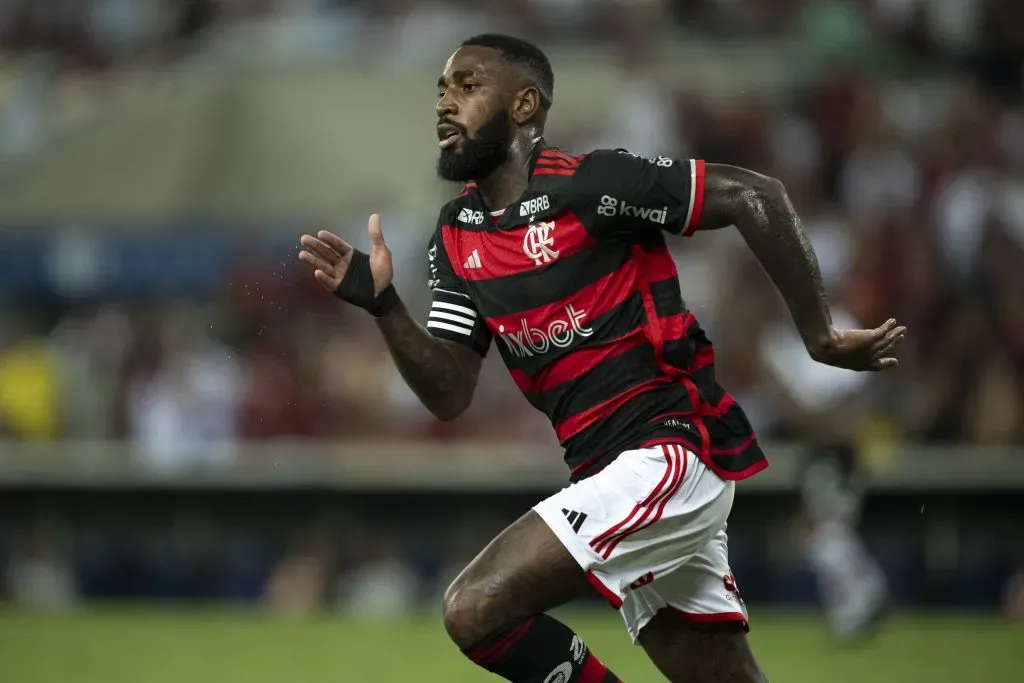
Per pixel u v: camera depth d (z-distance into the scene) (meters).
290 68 55.00
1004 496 37.56
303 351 44.31
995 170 50.62
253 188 49.12
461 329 14.30
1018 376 41.97
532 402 14.44
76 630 33.38
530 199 13.64
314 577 38.97
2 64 61.47
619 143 50.47
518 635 12.96
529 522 13.23
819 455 30.75
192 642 31.16
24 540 40.16
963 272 44.97
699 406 13.71
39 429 43.34
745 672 14.64
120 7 62.94
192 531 40.00
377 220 13.55
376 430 42.38
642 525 13.11
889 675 25.75
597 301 13.59
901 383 40.69
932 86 55.56
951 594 37.59
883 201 47.53
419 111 51.12
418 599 38.94
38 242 49.19
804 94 52.41
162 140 51.19
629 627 14.88
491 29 58.28
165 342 44.81
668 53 56.88
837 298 44.38
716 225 13.48
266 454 39.34
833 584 30.33
